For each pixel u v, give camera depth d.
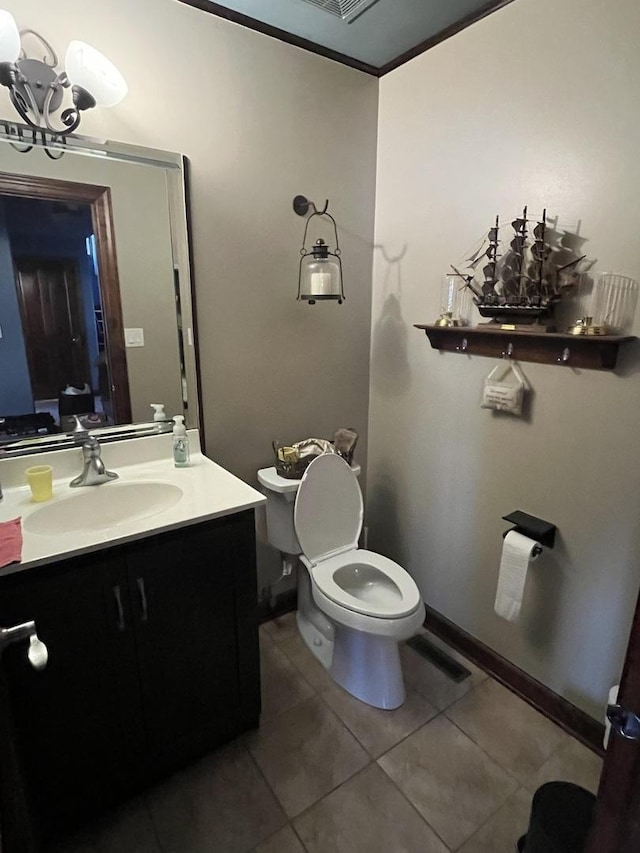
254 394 2.01
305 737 1.66
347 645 1.84
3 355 1.50
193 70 1.63
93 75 1.33
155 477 1.67
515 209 1.62
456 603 2.11
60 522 1.49
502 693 1.87
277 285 1.97
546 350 1.58
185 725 1.50
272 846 1.33
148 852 1.32
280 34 1.76
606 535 1.53
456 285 1.83
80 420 1.65
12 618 1.15
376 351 2.29
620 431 1.44
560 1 1.40
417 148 1.93
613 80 1.32
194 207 1.72
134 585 1.31
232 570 1.49
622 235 1.36
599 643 1.60
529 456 1.71
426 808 1.43
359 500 2.05
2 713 0.82
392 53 1.92
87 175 1.53
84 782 1.34
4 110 1.39
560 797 1.23
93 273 1.59
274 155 1.85
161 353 1.76
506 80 1.58
